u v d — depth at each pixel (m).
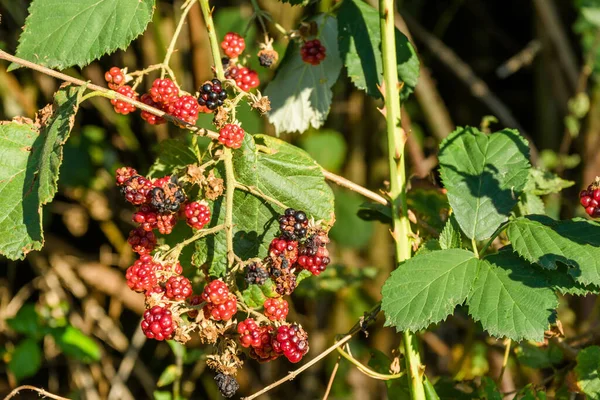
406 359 1.17
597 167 1.65
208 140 1.36
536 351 1.28
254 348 1.12
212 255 1.17
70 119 1.11
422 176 1.32
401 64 1.23
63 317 1.53
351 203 1.68
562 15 1.87
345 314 1.71
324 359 1.71
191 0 1.16
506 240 1.26
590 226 1.12
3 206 1.14
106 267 1.66
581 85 1.63
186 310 1.11
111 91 1.13
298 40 1.24
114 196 1.64
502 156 1.17
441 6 2.03
